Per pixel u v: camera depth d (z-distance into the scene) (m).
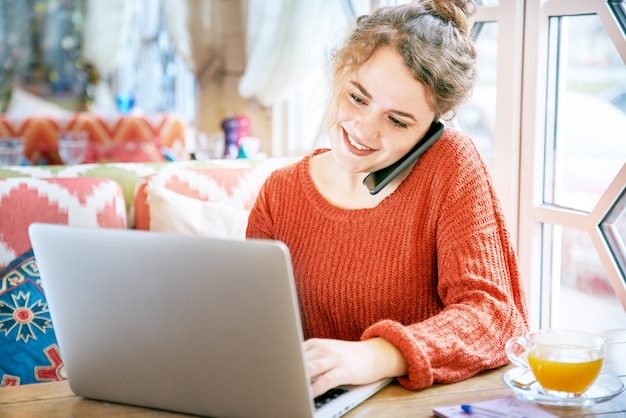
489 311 1.33
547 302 2.14
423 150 1.46
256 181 2.33
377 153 1.43
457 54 1.39
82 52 5.92
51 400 1.21
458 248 1.41
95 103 5.94
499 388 1.22
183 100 5.31
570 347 1.16
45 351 1.88
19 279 1.95
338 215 1.54
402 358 1.22
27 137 3.87
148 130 4.07
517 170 2.09
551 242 2.11
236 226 2.16
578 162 2.00
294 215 1.59
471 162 1.50
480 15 2.10
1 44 5.92
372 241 1.50
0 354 1.86
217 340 1.05
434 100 1.38
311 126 3.58
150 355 1.11
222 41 4.46
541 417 1.07
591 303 2.04
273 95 3.65
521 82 2.05
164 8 4.75
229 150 3.57
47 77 5.99
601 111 1.93
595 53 1.93
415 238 1.48
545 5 1.98
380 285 1.49
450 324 1.28
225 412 1.10
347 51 1.41
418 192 1.49
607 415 1.10
